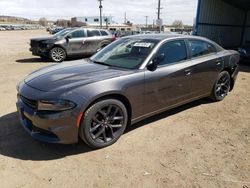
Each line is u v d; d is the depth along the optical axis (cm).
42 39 1094
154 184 263
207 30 1673
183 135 371
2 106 478
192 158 311
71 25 9919
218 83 508
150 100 370
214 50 493
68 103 288
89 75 333
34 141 345
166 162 302
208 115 450
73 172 281
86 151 323
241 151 330
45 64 1017
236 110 478
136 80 344
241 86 675
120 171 284
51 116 287
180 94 418
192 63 425
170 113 455
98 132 322
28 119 313
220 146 342
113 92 318
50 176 274
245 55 1070
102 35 1201
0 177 270
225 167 294
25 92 315
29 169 285
